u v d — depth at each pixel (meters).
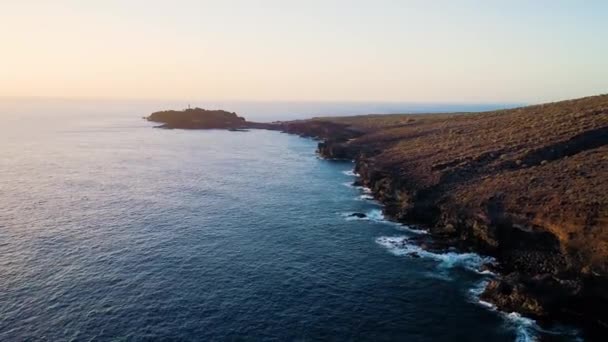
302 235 63.84
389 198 81.75
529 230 53.00
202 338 37.22
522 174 67.62
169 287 46.56
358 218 72.38
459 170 78.56
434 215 68.31
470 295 45.53
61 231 63.72
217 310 41.94
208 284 47.44
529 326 39.38
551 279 43.66
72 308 41.78
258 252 57.03
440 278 49.62
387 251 57.81
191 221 69.75
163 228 66.06
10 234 61.91
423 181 78.69
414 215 70.00
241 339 37.16
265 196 86.81
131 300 43.56
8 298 43.41
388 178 87.31
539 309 40.78
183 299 43.97
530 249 52.25
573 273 45.19
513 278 44.84
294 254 56.50
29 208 75.44
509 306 42.38
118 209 75.88
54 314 40.62
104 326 38.75
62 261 52.88
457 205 65.06
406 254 56.75
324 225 68.69
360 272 51.16
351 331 38.66
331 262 54.03
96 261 53.09
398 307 42.91
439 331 38.69
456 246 58.78
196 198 84.50
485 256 55.62
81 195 85.56
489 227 56.69
